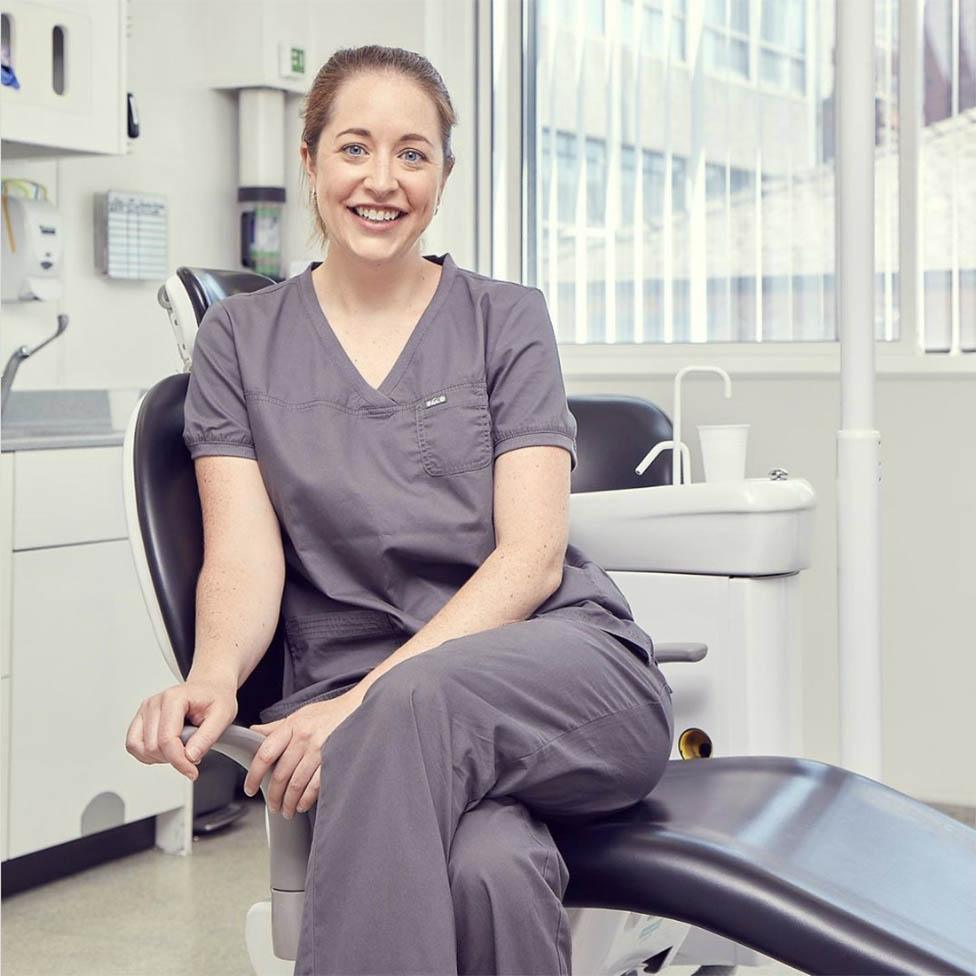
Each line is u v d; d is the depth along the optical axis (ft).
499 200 12.78
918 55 10.87
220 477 5.32
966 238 10.87
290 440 5.29
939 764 10.76
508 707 4.36
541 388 5.41
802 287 11.59
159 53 12.00
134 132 10.78
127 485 5.24
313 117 5.43
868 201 6.45
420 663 4.30
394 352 5.44
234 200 12.75
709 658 6.62
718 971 7.70
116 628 9.58
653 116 12.09
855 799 5.17
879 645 6.55
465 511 5.31
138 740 4.58
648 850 4.41
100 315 11.58
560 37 12.45
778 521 6.52
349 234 5.32
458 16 12.64
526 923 4.06
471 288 5.59
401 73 5.35
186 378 5.72
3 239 10.50
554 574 5.23
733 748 6.59
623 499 6.81
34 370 11.01
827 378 10.97
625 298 12.28
